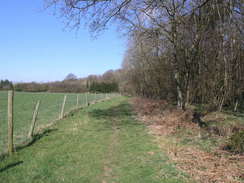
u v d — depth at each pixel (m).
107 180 3.93
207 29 10.01
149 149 5.73
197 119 9.47
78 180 3.93
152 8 9.05
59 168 4.45
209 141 6.17
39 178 3.99
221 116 10.70
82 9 7.58
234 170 4.12
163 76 16.70
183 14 9.70
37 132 7.71
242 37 9.38
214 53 11.67
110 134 7.68
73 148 5.84
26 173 4.17
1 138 6.83
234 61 10.97
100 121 10.61
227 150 5.28
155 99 22.84
